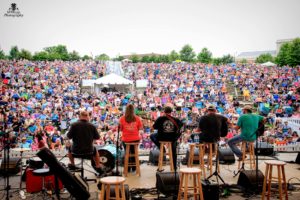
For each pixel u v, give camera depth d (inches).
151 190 243.0
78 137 255.0
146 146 466.6
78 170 264.7
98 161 270.1
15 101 822.5
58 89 1053.8
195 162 330.0
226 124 287.6
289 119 668.1
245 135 289.3
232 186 252.1
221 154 337.1
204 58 3016.7
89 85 1181.1
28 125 574.9
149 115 712.4
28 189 243.9
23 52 2955.2
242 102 1075.9
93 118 697.0
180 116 709.3
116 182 182.7
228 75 1437.0
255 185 241.8
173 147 286.5
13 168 296.7
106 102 891.4
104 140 492.7
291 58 2110.0
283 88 1167.0
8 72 1190.9
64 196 235.9
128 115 279.1
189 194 205.3
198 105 910.4
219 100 978.7
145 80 1254.9
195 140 396.8
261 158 366.3
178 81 1288.1
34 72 1317.7
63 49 3575.3
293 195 239.8
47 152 199.2
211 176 255.3
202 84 1251.8
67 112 714.8
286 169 315.6
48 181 244.8
